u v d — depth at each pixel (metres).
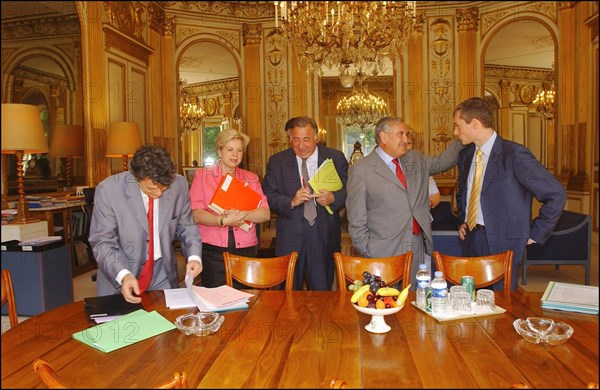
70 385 1.36
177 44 8.43
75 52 5.87
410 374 1.40
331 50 5.80
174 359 1.54
